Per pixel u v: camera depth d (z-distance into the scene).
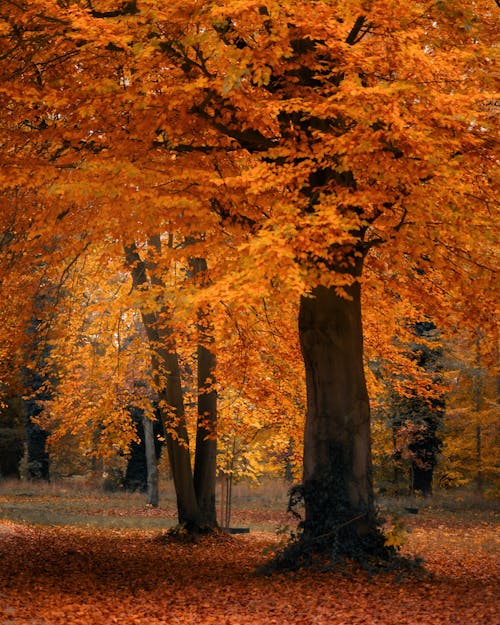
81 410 18.36
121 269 16.12
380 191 9.84
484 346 13.70
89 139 10.45
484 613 8.38
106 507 28.77
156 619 8.50
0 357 14.18
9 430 37.62
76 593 10.15
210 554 15.78
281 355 16.20
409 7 9.05
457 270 11.49
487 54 9.39
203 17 9.23
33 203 11.70
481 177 11.18
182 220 10.34
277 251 8.38
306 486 11.81
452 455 34.03
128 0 9.67
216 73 10.47
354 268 11.57
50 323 14.30
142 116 10.09
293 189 9.90
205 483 18.53
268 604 9.26
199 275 11.48
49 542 16.31
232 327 13.32
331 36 9.34
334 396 11.79
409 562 11.22
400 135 9.00
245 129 10.68
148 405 17.42
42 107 10.49
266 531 22.58
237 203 10.49
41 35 10.21
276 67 10.02
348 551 11.35
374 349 16.22
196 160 10.45
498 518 26.59
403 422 30.58
